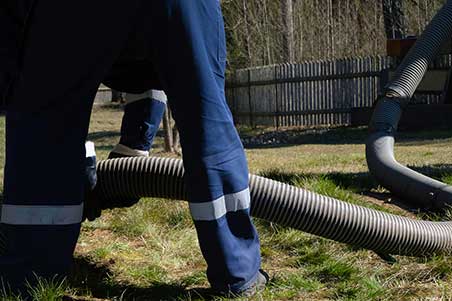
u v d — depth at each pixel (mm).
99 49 4156
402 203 7828
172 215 6410
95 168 5008
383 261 5207
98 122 29094
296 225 4945
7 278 4258
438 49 13172
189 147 4281
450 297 4180
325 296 4445
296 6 29625
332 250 5434
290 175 8828
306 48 29562
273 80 24562
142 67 4938
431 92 20609
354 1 29234
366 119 22266
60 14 4113
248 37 28781
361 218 4988
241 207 4414
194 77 4227
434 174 9375
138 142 5461
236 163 4395
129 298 4590
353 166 10805
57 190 4254
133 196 5180
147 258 5488
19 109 4254
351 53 29016
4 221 4312
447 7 13617
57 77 4184
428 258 5219
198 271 5082
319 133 21531
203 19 4254
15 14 4246
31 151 4230
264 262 5363
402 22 26484
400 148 14898
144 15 4133
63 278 4367
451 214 6594
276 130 23484
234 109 27250
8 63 4277
